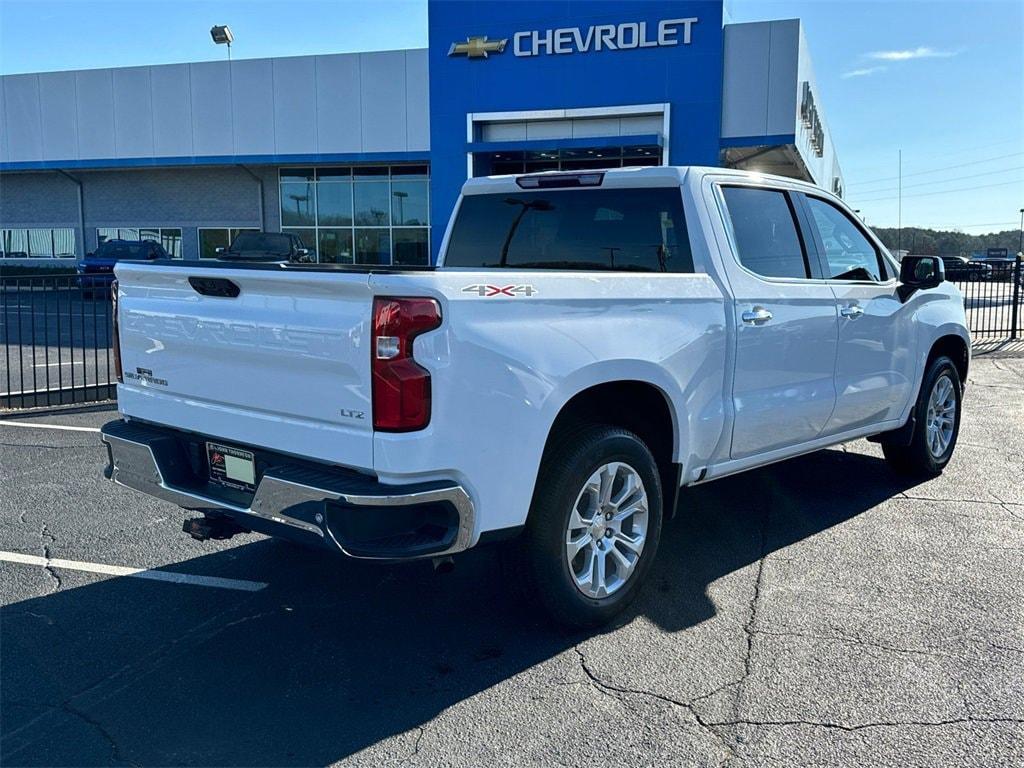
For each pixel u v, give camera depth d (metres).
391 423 3.22
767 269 4.94
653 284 4.14
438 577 4.75
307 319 3.43
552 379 3.62
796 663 3.72
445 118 23.09
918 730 3.21
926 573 4.73
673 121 21.61
